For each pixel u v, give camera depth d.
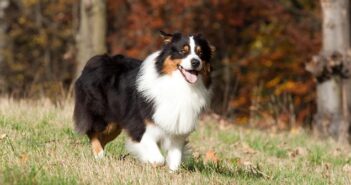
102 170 8.27
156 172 8.39
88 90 9.52
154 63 8.70
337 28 17.33
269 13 25.94
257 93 23.27
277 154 12.43
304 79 24.67
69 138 10.56
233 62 25.56
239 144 12.99
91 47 18.50
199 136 13.27
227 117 18.80
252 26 26.20
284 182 9.48
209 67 8.75
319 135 16.78
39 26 29.16
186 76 8.39
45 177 7.58
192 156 9.75
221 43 25.98
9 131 10.30
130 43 25.70
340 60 17.22
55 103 15.23
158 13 24.97
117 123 9.40
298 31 25.27
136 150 8.81
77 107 9.71
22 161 8.16
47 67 28.14
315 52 24.70
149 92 8.62
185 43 8.46
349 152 13.39
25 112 12.38
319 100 17.84
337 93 17.56
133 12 25.39
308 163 11.62
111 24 27.36
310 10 26.73
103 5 18.61
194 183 8.35
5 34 28.50
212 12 25.61
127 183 7.90
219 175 9.06
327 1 17.42
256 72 25.17
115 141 10.61
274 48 25.33
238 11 25.91
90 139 9.66
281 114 19.70
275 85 24.56
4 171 7.46
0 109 12.42
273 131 15.57
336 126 17.55
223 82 25.44
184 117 8.56
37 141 9.90
